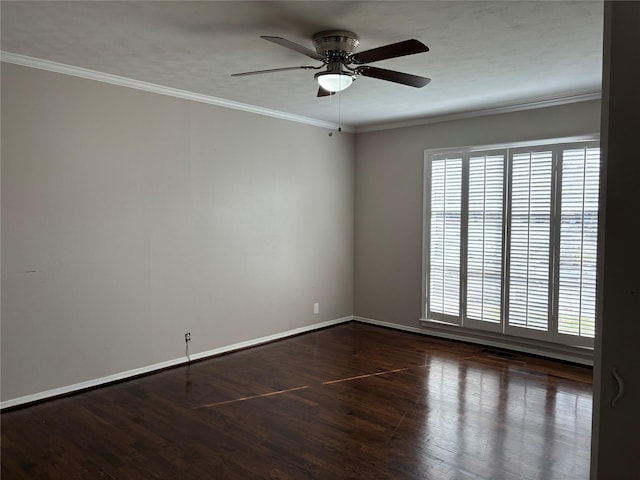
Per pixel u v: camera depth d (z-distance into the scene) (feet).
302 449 9.46
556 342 15.11
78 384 12.41
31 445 9.59
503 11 8.48
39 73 11.37
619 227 4.97
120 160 12.96
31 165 11.34
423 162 18.12
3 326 11.09
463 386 12.92
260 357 15.52
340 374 13.91
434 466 8.83
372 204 19.86
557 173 14.90
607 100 4.96
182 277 14.57
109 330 12.96
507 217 16.02
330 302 19.74
